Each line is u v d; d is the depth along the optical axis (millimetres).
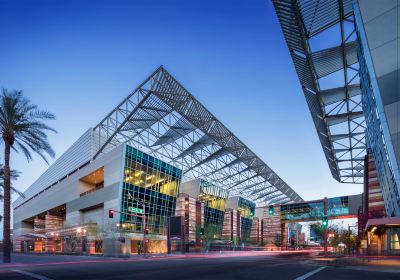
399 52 26578
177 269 22047
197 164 90000
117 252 60156
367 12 28672
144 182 67688
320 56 36750
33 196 118000
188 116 62938
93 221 69625
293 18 31172
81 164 79750
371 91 29969
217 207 97375
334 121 51562
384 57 27219
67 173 88062
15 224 137000
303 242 166625
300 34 33156
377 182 53688
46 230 94000
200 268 22797
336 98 46000
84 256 57938
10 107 34594
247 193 122625
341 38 35062
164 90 55500
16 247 124375
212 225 88500
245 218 116312
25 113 35656
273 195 131875
